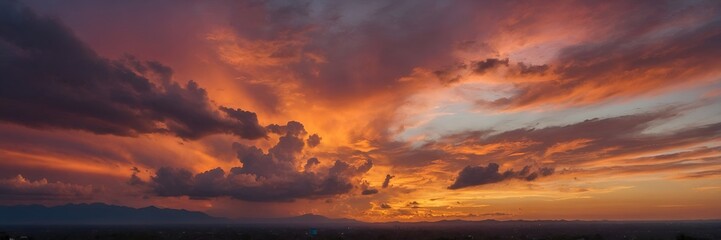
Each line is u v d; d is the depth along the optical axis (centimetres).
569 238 17200
